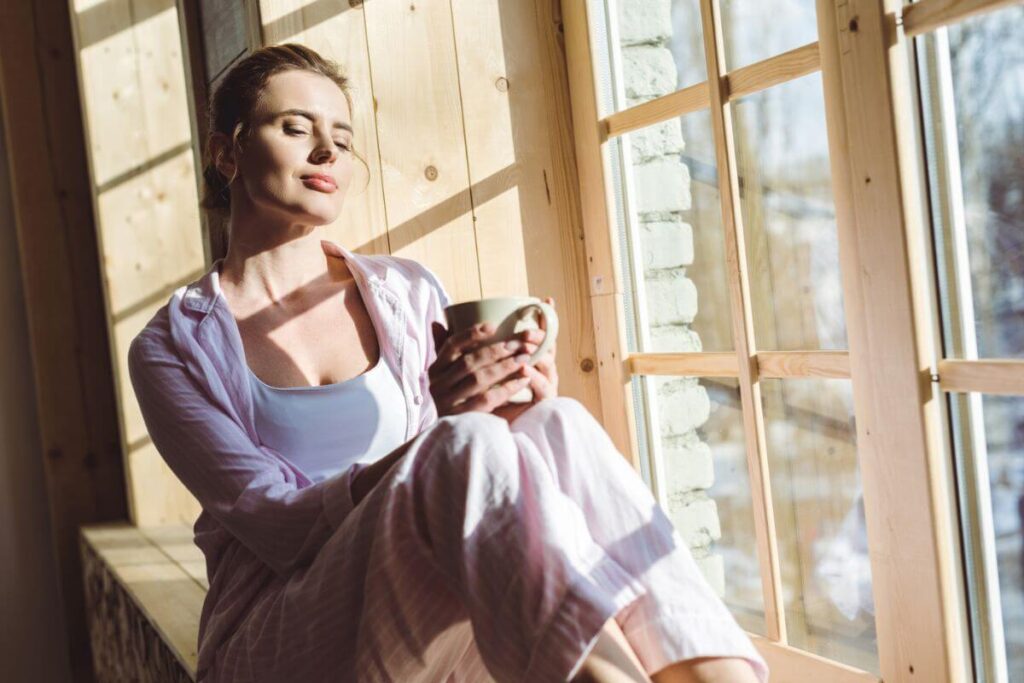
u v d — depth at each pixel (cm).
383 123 187
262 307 146
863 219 143
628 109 192
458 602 111
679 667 105
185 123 310
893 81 137
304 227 146
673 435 191
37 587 324
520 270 200
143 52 305
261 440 139
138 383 137
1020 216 128
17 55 316
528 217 201
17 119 317
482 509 102
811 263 158
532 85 201
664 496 195
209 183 152
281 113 139
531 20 201
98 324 326
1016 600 133
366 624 109
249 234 146
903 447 141
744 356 168
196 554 264
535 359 119
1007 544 133
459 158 194
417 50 191
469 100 195
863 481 148
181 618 201
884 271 141
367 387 144
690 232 183
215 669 129
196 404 133
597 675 96
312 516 120
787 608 169
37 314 319
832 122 147
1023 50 125
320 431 141
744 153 168
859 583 155
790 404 164
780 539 169
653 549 109
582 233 206
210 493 130
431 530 105
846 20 142
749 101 166
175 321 138
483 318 117
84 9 298
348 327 149
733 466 178
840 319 154
